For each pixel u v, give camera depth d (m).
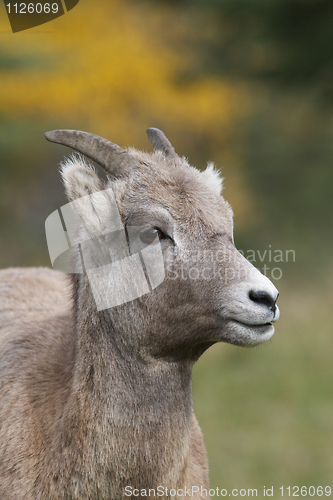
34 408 8.80
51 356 9.39
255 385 22.75
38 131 43.97
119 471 8.28
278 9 44.97
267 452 17.52
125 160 8.73
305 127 50.84
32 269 13.88
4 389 9.27
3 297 11.96
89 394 8.37
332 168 49.00
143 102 45.72
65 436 8.30
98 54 45.22
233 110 48.97
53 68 44.72
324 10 45.06
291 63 47.31
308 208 47.06
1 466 8.63
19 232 43.19
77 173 8.32
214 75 49.91
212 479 16.11
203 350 8.98
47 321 10.36
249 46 48.53
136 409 8.37
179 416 8.59
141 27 48.69
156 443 8.38
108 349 8.48
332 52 45.19
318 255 39.97
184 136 47.25
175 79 49.00
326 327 28.17
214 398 21.78
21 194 44.69
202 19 50.12
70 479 8.23
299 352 25.75
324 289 34.00
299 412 20.33
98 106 44.97
